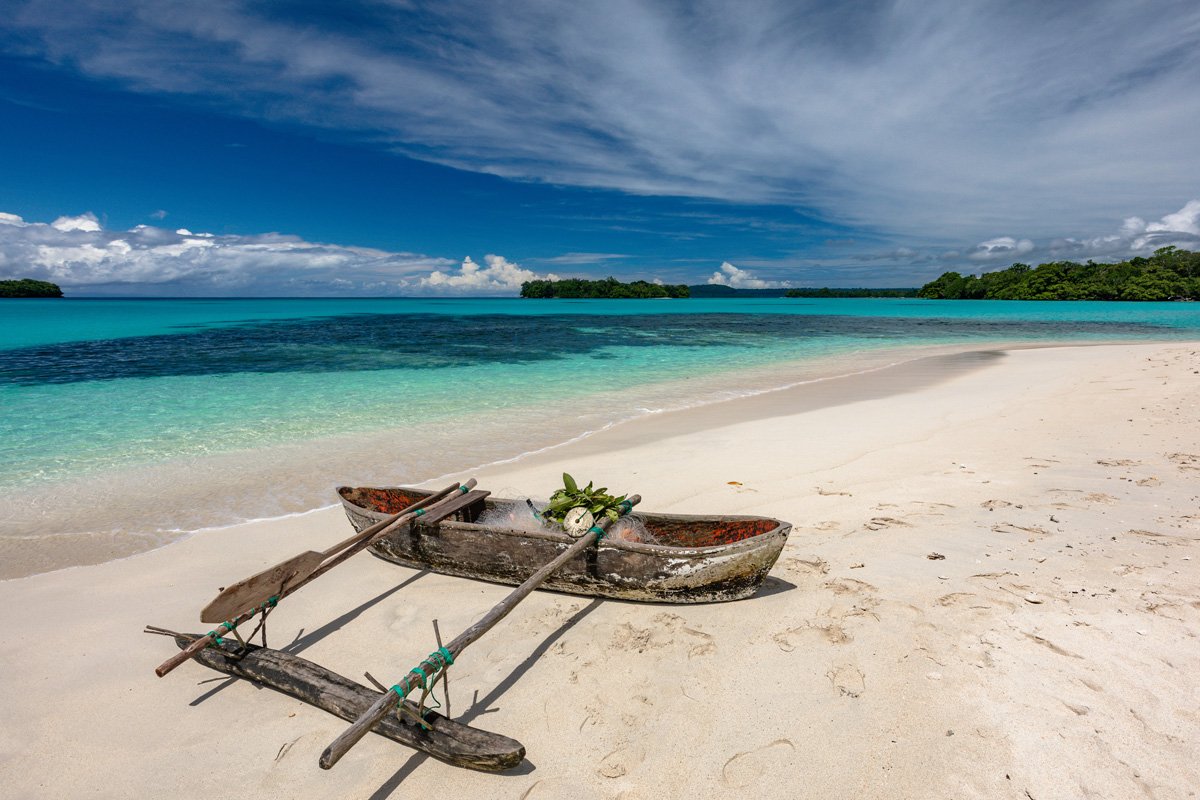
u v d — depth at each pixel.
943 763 3.02
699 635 4.29
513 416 12.09
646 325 45.19
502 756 3.05
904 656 3.89
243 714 3.63
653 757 3.17
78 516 6.80
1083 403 11.95
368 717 2.97
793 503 6.85
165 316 54.78
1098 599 4.44
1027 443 9.11
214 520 6.71
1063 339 31.52
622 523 5.11
